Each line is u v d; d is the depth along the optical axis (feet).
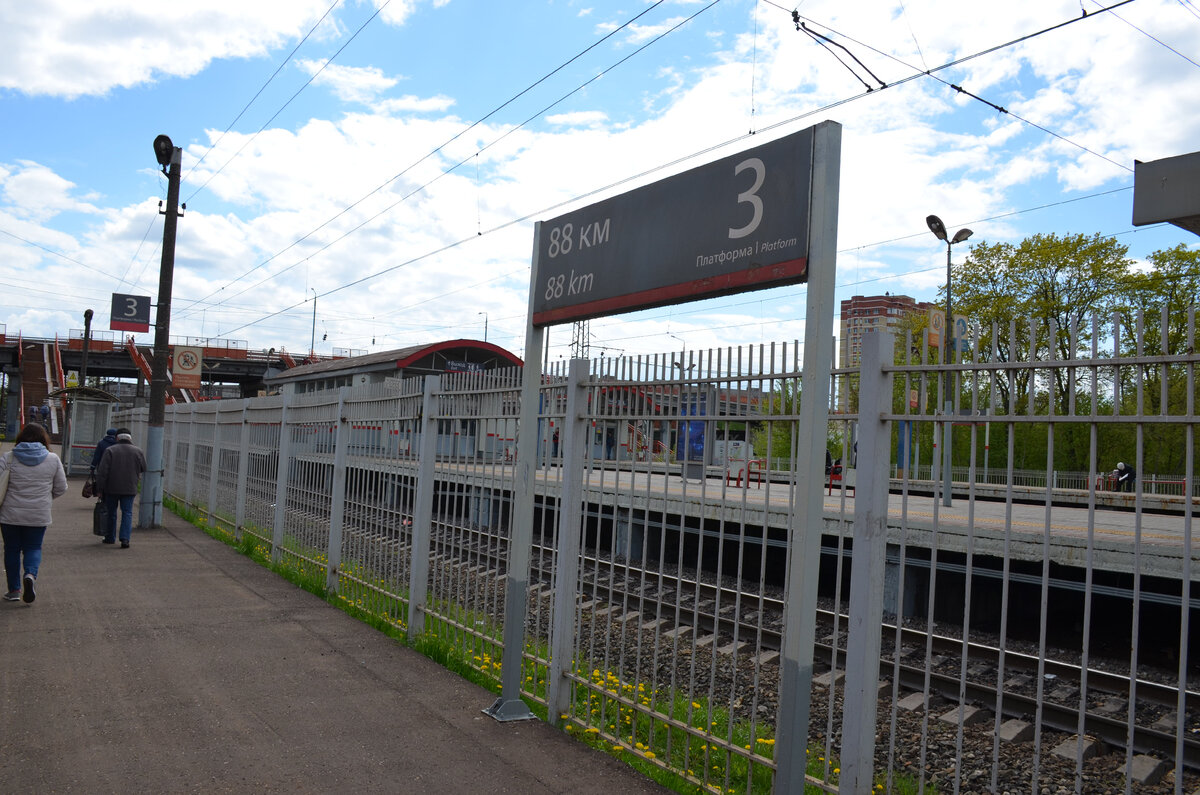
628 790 14.28
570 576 17.58
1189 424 9.22
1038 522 39.11
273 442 37.35
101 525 41.47
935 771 16.98
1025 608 31.63
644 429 15.71
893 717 11.53
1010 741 18.39
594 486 20.59
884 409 11.85
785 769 11.90
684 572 35.70
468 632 21.08
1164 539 30.81
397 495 25.50
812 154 11.96
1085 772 16.89
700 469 14.64
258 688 19.02
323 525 30.76
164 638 22.94
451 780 14.44
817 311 11.72
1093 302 96.32
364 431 28.19
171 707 17.44
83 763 14.40
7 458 26.32
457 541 22.08
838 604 12.16
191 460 55.88
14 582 26.84
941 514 42.11
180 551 39.11
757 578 36.78
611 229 16.42
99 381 248.93
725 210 13.55
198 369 110.22
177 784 13.74
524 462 18.58
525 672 20.44
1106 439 51.42
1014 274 101.60
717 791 13.84
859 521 11.89
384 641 23.77
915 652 25.89
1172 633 28.09
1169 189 10.39
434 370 69.41
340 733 16.46
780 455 15.20
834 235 11.84
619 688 16.22
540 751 15.98
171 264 48.67
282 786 13.85
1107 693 21.70
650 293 15.16
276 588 30.83
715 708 18.95
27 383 219.61
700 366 14.42
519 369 19.66
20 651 21.04
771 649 25.57
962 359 11.64
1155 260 93.25
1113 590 25.07
